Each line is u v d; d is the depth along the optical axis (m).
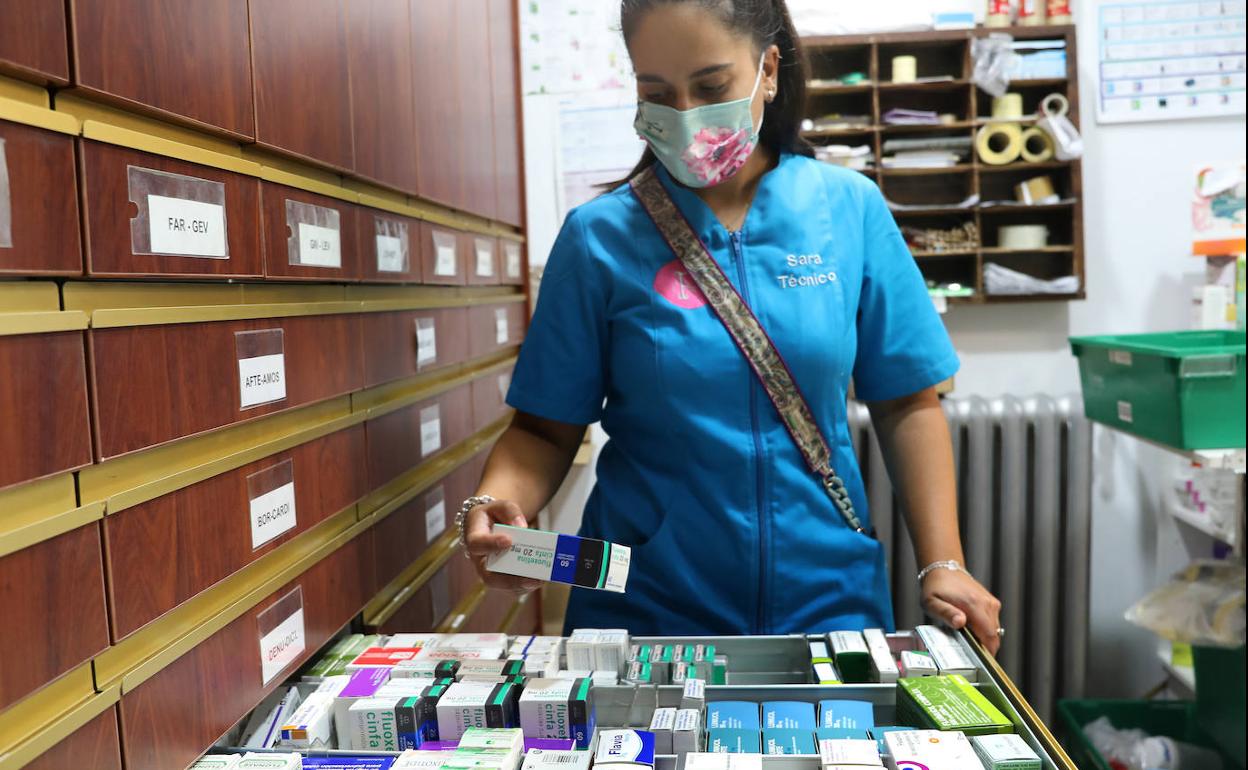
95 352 0.61
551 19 2.27
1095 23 2.21
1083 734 2.00
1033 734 0.72
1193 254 2.15
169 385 0.69
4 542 0.52
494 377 1.74
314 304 0.93
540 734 0.78
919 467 1.17
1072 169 2.15
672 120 1.02
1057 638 2.25
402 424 1.21
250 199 0.81
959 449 2.20
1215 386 1.69
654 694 0.83
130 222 0.64
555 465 1.20
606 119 2.29
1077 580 2.17
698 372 1.09
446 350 1.41
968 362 2.33
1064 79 2.15
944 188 2.27
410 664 0.90
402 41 1.22
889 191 2.28
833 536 1.13
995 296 2.18
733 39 0.98
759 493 1.10
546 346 1.16
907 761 0.70
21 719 0.55
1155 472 2.32
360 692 0.84
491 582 0.97
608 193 1.18
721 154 1.04
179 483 0.70
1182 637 1.90
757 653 0.98
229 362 0.77
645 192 1.14
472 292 1.62
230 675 0.77
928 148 2.19
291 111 0.88
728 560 1.11
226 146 0.78
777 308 1.10
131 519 0.65
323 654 1.00
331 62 0.98
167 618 0.69
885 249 1.17
